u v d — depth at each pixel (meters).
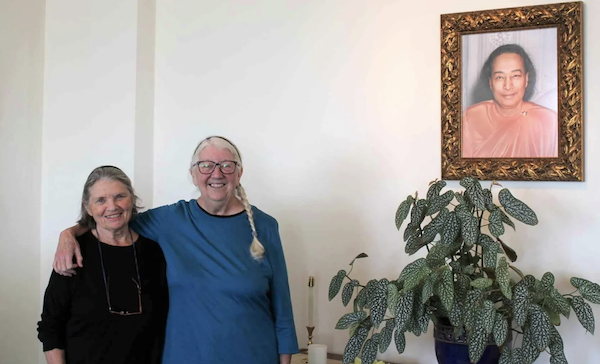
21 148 2.81
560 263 2.22
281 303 1.96
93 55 2.88
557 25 2.21
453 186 2.37
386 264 2.46
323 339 2.57
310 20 2.62
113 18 2.84
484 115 2.31
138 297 1.85
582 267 2.20
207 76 2.81
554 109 2.22
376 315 1.92
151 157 2.90
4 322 2.71
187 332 1.81
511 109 2.28
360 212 2.51
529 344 1.77
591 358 2.19
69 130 2.91
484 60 2.31
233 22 2.76
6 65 2.72
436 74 2.40
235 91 2.75
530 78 2.25
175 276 1.84
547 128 2.23
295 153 2.63
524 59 2.26
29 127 2.87
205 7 2.82
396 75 2.46
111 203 1.81
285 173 2.64
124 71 2.82
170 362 1.82
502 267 1.77
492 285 1.92
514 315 1.75
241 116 2.74
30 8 2.87
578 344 2.20
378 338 1.98
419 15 2.43
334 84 2.57
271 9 2.69
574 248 2.21
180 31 2.87
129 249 1.88
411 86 2.44
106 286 1.81
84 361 1.76
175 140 2.87
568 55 2.19
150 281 1.89
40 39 2.94
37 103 2.92
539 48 2.24
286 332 1.96
